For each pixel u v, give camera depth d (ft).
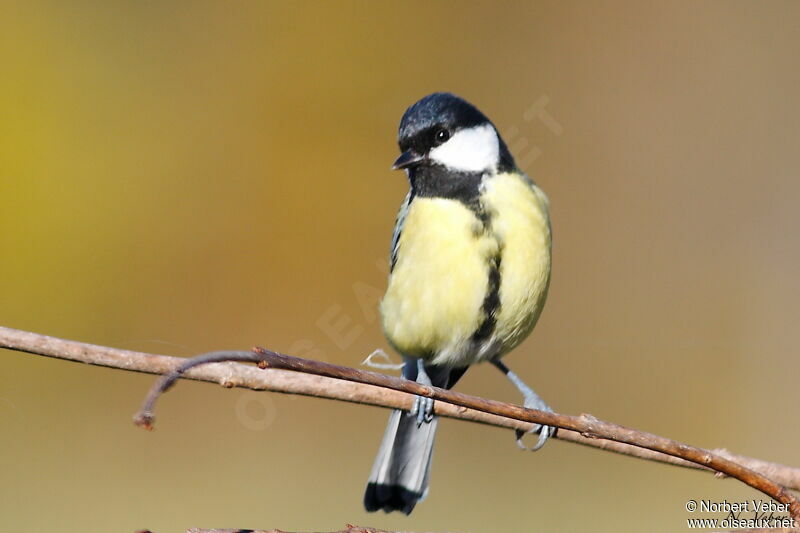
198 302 38.73
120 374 34.68
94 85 42.68
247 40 43.96
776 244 39.65
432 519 32.73
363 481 33.81
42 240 38.99
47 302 38.01
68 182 40.24
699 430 36.24
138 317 38.24
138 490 32.53
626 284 39.52
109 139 41.73
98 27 43.47
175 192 41.11
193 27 44.14
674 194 40.83
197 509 32.27
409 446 20.68
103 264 39.14
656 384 37.37
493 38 44.04
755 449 35.45
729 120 41.78
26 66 41.98
